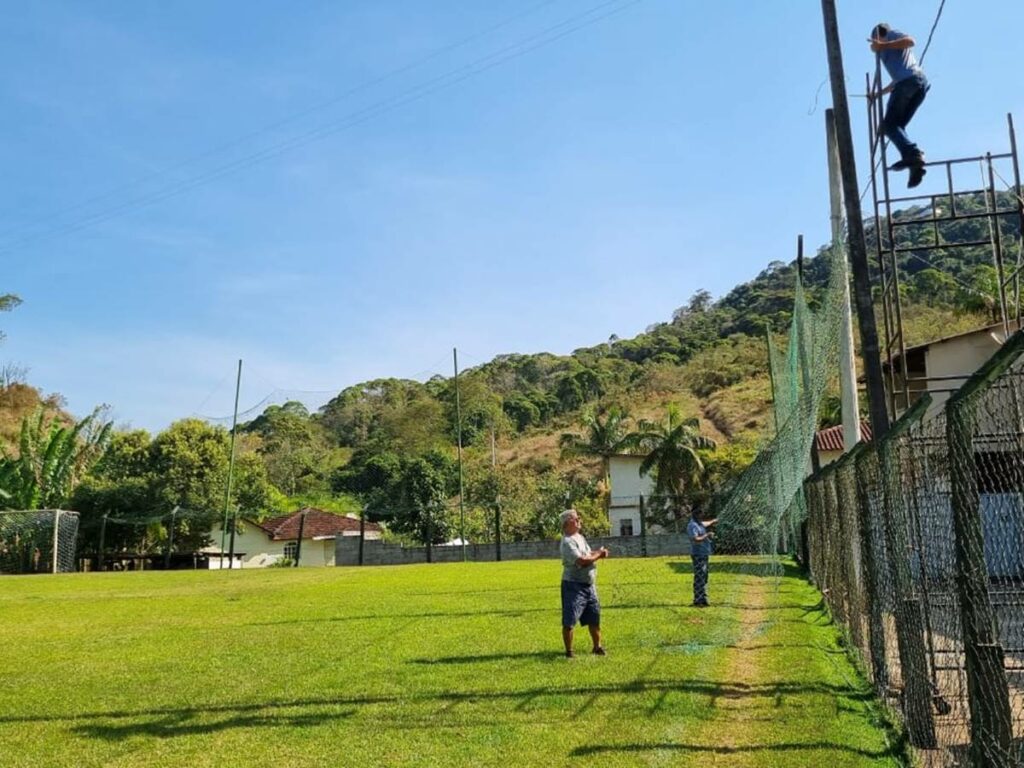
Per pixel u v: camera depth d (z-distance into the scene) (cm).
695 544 1491
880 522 816
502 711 778
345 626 1384
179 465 4597
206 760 655
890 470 695
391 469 6556
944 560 716
